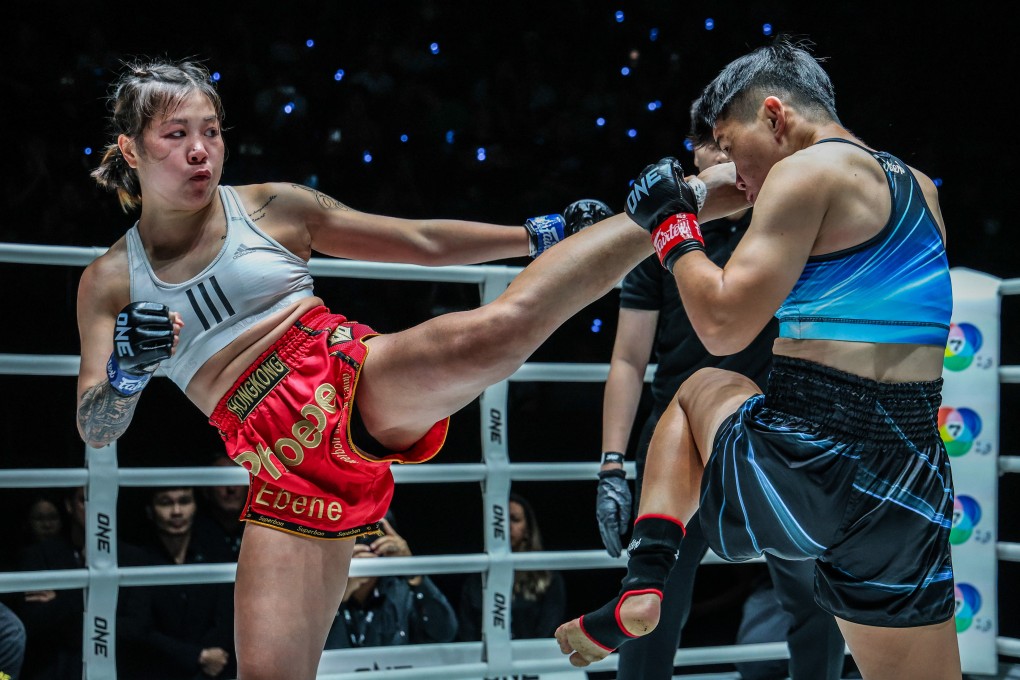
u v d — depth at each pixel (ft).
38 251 9.20
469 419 18.07
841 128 6.48
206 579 9.51
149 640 11.84
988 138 25.25
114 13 22.22
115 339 5.96
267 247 6.68
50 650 12.18
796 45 6.93
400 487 17.75
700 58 26.27
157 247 6.63
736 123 6.53
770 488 6.10
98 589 9.19
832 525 6.04
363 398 6.27
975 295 10.52
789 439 6.02
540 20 26.23
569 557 10.50
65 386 16.93
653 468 6.88
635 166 24.71
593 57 26.37
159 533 12.15
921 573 6.10
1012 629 17.61
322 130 22.74
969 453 10.46
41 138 19.71
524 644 10.42
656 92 25.67
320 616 6.48
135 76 6.51
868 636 6.31
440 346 5.89
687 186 6.20
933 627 6.20
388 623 11.58
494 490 10.41
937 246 6.23
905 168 6.31
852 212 5.93
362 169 22.13
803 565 8.54
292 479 6.37
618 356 9.27
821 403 6.01
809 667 8.81
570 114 24.54
